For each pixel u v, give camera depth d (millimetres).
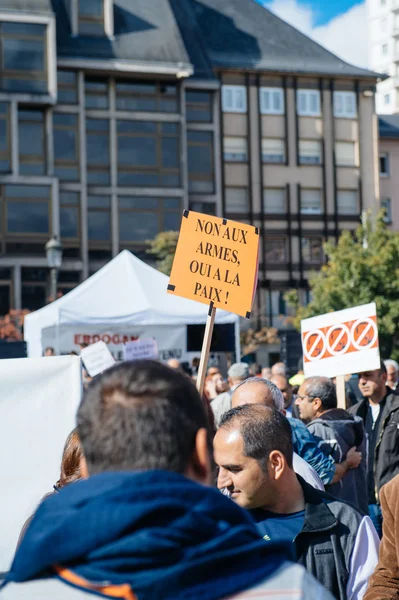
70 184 47281
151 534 1663
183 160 49469
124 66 47906
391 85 132500
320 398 7281
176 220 49375
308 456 5852
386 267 43719
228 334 16328
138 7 49875
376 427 8375
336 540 3902
